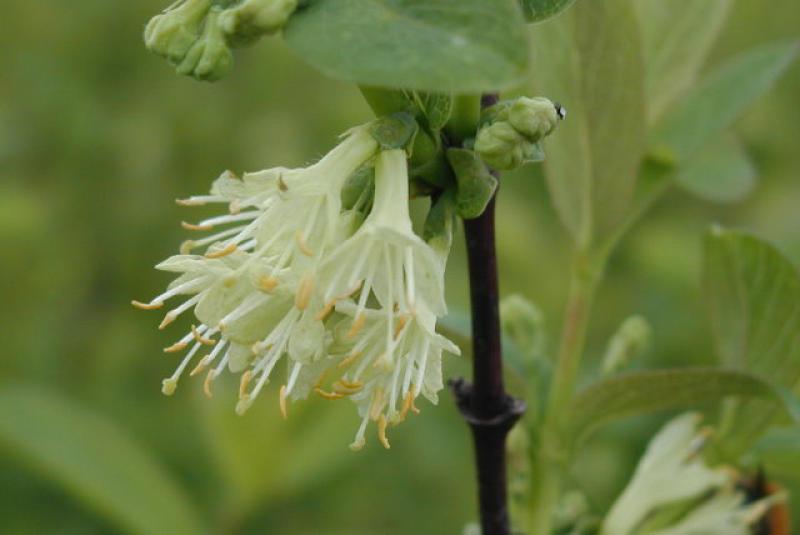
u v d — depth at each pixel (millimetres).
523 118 224
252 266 226
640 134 265
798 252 450
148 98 542
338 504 406
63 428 329
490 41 210
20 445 327
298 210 228
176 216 515
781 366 273
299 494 384
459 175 228
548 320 452
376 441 409
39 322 473
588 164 268
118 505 331
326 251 227
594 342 462
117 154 521
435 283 225
